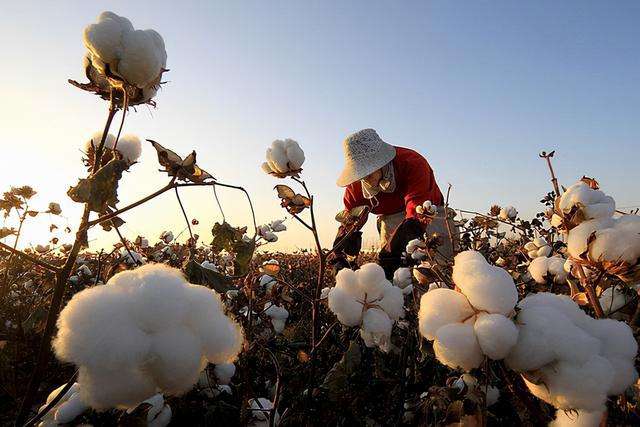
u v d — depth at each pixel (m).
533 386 0.81
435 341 0.84
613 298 1.40
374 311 1.58
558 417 0.93
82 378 0.76
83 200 1.19
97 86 1.35
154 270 0.85
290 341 2.60
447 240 4.18
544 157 1.71
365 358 2.06
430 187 4.32
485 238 3.67
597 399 0.77
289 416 1.72
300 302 3.56
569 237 1.18
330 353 2.43
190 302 0.82
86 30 1.21
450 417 1.14
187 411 1.42
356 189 4.95
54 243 4.64
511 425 1.50
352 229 2.08
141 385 0.76
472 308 0.86
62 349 0.73
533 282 2.39
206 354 0.83
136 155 1.53
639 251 1.08
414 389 1.86
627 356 0.84
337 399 1.77
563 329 0.78
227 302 2.38
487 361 0.83
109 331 0.73
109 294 0.78
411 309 2.14
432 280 2.14
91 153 1.49
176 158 1.34
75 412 1.08
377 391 1.82
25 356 1.91
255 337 2.14
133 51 1.21
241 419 1.47
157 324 0.76
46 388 1.83
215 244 1.56
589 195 1.19
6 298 3.01
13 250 1.12
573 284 1.56
